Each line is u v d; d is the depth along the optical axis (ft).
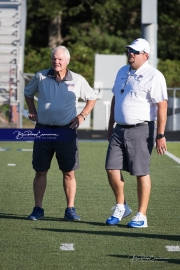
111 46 359.25
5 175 109.09
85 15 377.91
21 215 75.20
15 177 106.73
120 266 53.01
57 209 78.89
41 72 71.36
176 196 88.94
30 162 127.24
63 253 57.26
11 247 59.41
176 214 75.92
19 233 65.26
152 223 70.44
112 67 236.02
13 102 221.46
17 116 216.95
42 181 72.79
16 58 242.37
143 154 67.56
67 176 72.54
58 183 100.22
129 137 67.56
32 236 63.93
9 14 248.73
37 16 366.02
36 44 380.78
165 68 342.23
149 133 67.72
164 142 67.10
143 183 67.92
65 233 65.26
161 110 66.64
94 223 70.44
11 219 72.74
